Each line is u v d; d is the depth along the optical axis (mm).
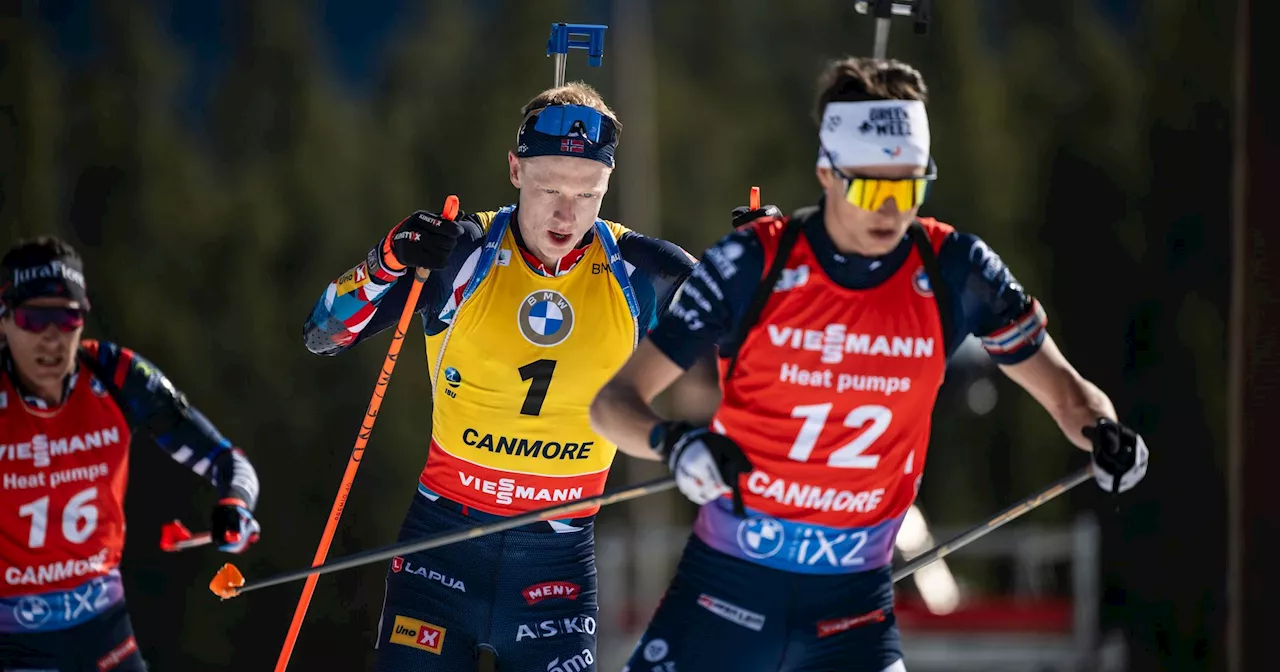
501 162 102625
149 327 89250
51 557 16438
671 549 57562
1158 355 91688
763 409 13359
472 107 104062
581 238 16719
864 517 13633
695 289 13352
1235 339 20125
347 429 85312
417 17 121688
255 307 90062
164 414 17219
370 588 81750
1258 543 19703
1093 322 95938
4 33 89250
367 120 109188
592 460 17156
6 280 16125
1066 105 103625
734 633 13773
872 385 13195
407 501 83438
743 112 114625
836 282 13102
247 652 79688
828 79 13297
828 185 13086
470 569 17172
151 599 78312
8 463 16188
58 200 92938
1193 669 82938
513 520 15438
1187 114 94750
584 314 16688
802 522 13570
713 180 111625
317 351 17719
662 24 118062
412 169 102500
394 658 17062
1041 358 13961
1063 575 74375
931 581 56844
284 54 107375
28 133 88688
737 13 118750
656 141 112188
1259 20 19719
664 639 13945
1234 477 20109
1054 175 99562
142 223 92750
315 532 82875
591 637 17375
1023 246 97938
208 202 97438
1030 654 52156
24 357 16125
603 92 107000
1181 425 89375
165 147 96312
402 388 85625
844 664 13734
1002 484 88375
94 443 16625
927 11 17625
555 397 16750
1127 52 110875
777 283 13133
